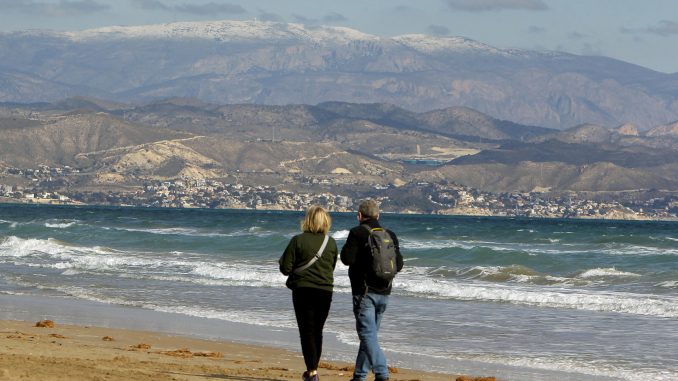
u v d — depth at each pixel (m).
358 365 37.41
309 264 37.31
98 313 75.94
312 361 37.34
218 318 73.25
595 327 68.88
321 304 37.50
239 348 55.94
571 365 52.16
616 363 52.81
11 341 51.34
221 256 153.38
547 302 86.00
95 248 165.62
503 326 69.44
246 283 104.69
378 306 37.16
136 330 64.94
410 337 63.38
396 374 47.44
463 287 95.19
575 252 165.88
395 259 36.97
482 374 48.62
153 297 89.56
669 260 140.62
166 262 135.00
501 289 95.06
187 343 57.94
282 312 77.50
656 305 81.31
